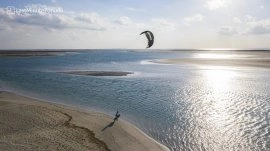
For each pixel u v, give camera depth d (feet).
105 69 245.86
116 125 74.08
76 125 73.15
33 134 66.08
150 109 94.38
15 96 116.67
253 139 65.92
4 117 79.05
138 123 78.54
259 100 106.32
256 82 153.07
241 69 231.30
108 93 123.65
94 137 64.80
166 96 116.47
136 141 63.62
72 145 59.77
